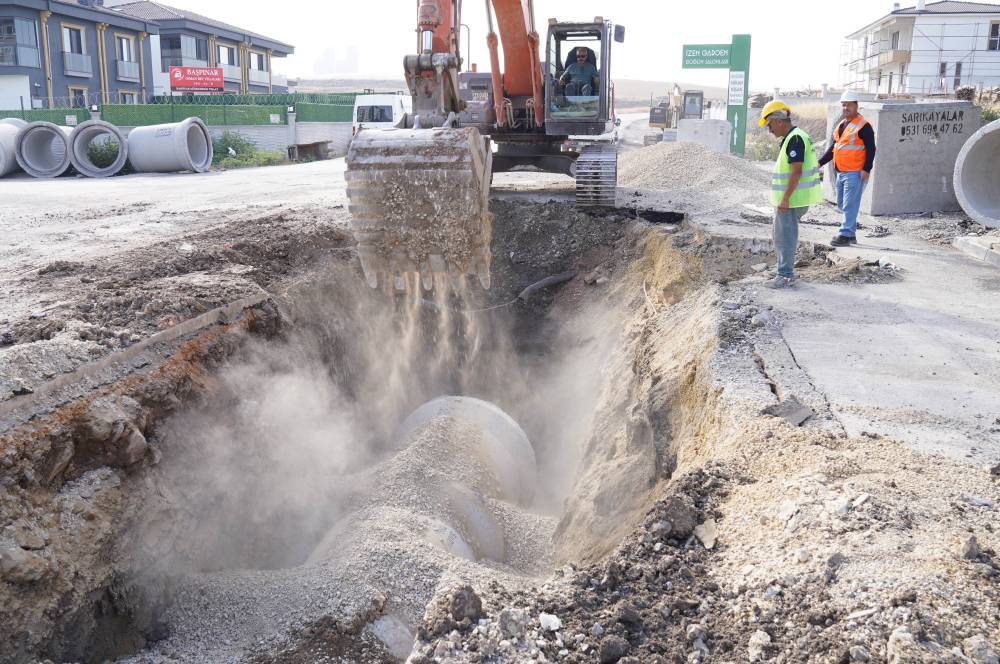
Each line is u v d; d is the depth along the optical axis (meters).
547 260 13.62
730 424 5.41
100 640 5.19
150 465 6.03
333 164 32.81
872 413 5.41
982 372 6.18
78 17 41.88
